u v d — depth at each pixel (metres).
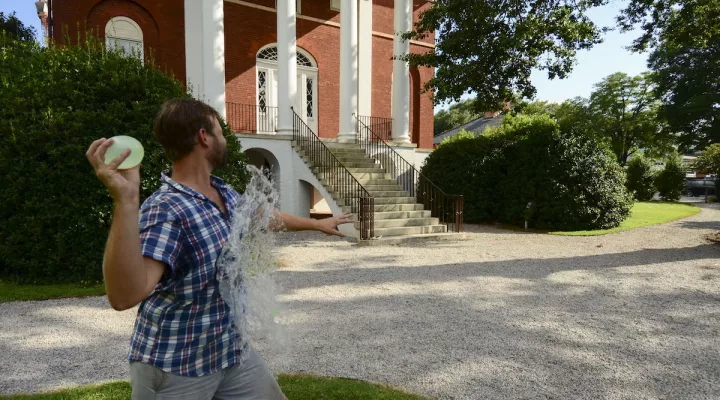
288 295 5.86
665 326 4.77
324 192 12.23
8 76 6.55
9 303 5.50
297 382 3.29
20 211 6.23
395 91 15.83
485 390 3.28
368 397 3.06
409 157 15.81
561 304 5.55
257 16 15.16
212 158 1.61
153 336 1.46
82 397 3.07
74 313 5.14
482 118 40.22
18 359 3.83
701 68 30.98
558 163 12.95
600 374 3.59
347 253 9.19
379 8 17.62
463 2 11.92
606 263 8.23
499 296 5.90
